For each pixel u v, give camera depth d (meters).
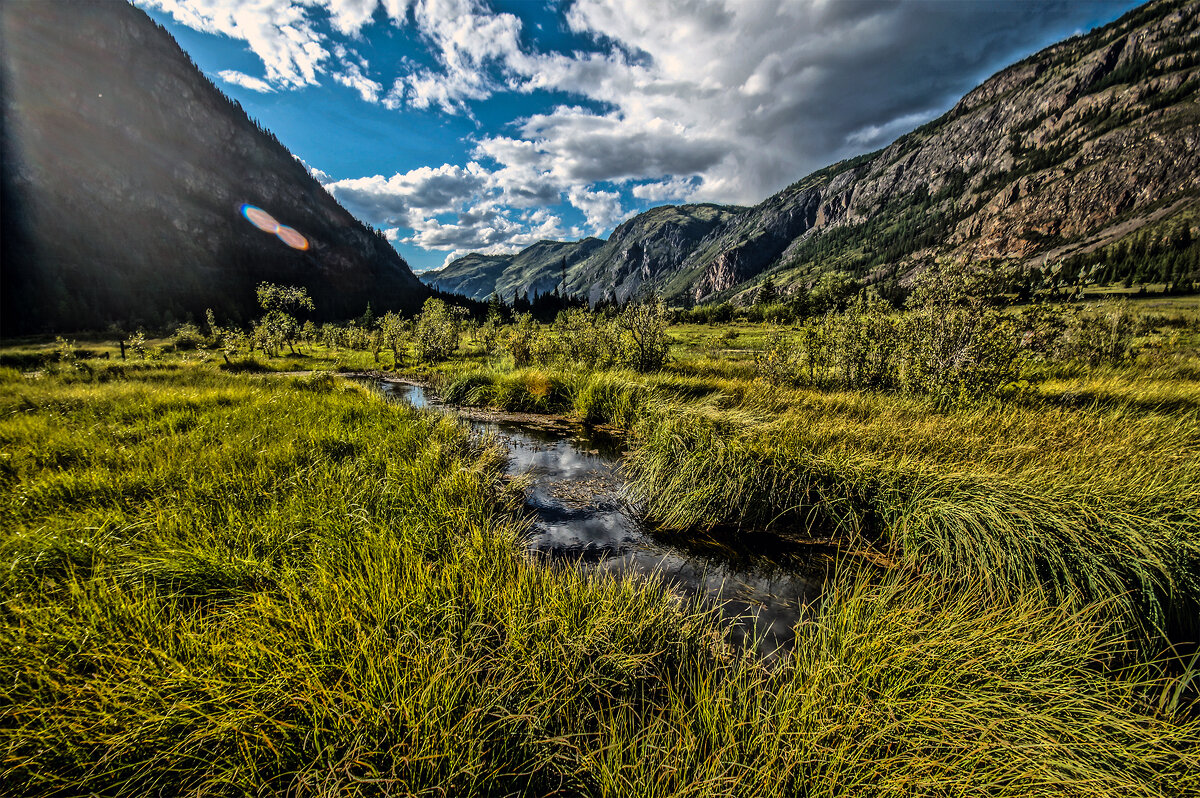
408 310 115.25
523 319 30.33
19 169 114.00
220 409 8.16
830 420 6.81
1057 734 2.09
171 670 2.17
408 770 1.89
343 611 2.49
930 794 1.86
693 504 5.20
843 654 2.55
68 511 3.70
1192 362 11.68
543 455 7.55
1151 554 3.25
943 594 3.42
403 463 5.45
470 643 2.46
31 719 1.96
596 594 3.00
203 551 3.09
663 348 14.45
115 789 1.82
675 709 2.26
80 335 64.06
